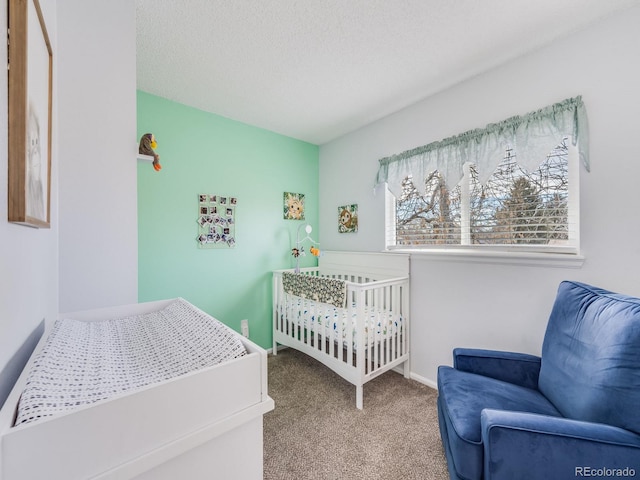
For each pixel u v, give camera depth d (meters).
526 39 1.63
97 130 1.33
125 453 0.53
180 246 2.38
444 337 2.16
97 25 1.33
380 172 2.64
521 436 0.90
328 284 2.21
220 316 2.62
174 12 1.42
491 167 1.88
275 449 1.55
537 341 1.71
